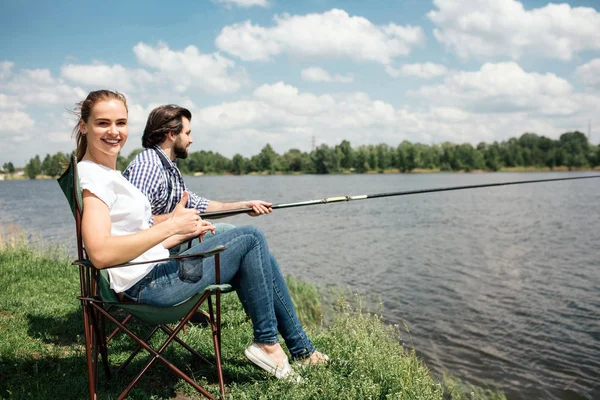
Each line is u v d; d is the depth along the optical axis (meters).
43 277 6.38
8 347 3.84
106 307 4.14
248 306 3.27
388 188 67.00
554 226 26.17
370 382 3.28
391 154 153.25
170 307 2.74
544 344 7.86
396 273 13.83
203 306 5.18
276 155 167.62
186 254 2.88
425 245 19.42
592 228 25.22
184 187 4.07
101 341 3.27
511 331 8.52
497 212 35.34
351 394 3.13
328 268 14.56
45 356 3.75
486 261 15.85
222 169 169.50
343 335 4.37
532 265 15.20
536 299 10.88
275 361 3.30
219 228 4.54
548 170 148.62
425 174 139.12
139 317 2.84
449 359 7.14
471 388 6.16
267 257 3.25
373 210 37.62
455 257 16.58
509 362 7.08
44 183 131.12
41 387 3.19
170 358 3.75
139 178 3.76
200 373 3.51
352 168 155.25
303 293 9.84
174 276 2.86
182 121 4.01
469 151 150.50
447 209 38.22
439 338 8.05
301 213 34.84
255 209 4.25
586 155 148.38
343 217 31.62
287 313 3.47
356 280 12.84
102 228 2.49
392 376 3.60
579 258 16.47
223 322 4.73
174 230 2.60
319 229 24.95
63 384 3.25
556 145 159.50
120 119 2.77
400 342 7.79
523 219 30.09
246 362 3.76
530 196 54.88
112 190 2.68
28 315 4.74
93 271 2.83
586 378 6.57
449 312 9.65
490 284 12.45
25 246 8.46
